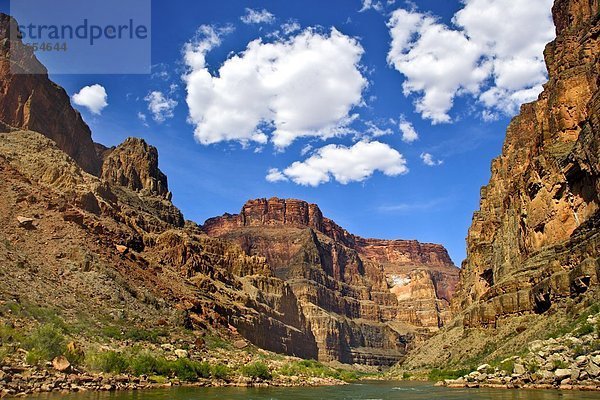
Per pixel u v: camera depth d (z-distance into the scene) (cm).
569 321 6222
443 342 11881
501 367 6103
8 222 7481
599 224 6944
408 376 10838
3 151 9419
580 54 9856
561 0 11925
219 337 8756
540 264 8494
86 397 3375
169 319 7800
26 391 3425
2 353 3878
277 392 5316
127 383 4431
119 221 10531
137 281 8362
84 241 8062
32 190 8506
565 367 4838
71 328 5538
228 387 5316
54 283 6600
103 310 6669
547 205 9056
